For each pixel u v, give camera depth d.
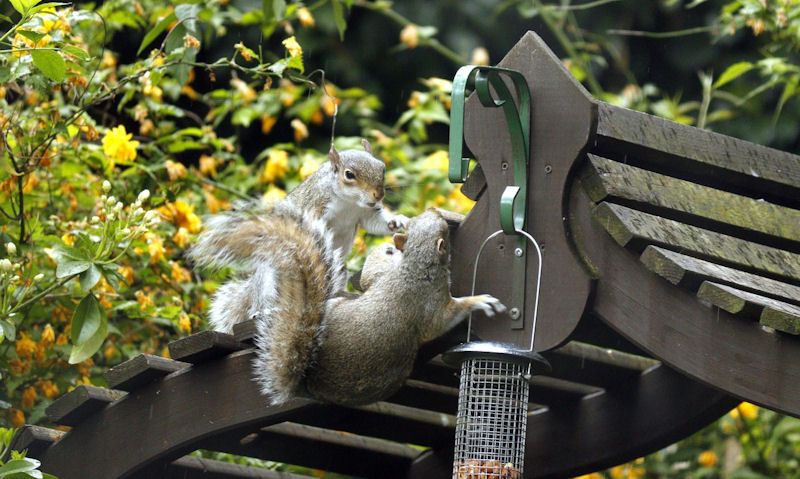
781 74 13.44
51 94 11.90
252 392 8.51
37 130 11.06
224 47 16.94
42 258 10.99
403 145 14.27
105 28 11.11
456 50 17.95
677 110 15.44
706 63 18.08
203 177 12.94
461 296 8.38
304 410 8.70
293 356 8.20
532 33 8.23
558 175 8.00
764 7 12.51
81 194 11.72
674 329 7.60
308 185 10.48
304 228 8.65
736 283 7.64
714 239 8.18
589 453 9.93
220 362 8.65
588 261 7.91
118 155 11.09
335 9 11.86
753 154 9.01
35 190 11.66
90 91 11.57
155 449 8.78
